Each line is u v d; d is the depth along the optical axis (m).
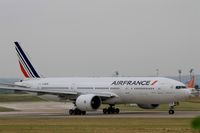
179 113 129.00
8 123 92.88
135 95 128.50
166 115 118.44
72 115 127.06
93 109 128.38
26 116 122.56
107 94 131.38
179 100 124.50
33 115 128.12
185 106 173.12
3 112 149.50
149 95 126.62
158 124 85.62
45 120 102.12
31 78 153.38
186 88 124.06
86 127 79.19
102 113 136.75
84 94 132.75
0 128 78.38
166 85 124.50
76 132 68.94
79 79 140.62
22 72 155.25
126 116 115.75
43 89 145.38
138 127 78.12
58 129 74.81
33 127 80.06
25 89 132.00
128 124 86.44
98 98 130.12
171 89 123.69
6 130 74.00
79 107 126.00
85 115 125.88
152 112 137.62
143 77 130.12
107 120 99.62
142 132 67.81
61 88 141.62
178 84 124.00
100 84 134.12
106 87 132.75
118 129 73.69
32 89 132.50
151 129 72.88
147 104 132.75
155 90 125.44
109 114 129.50
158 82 125.88
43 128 77.38
